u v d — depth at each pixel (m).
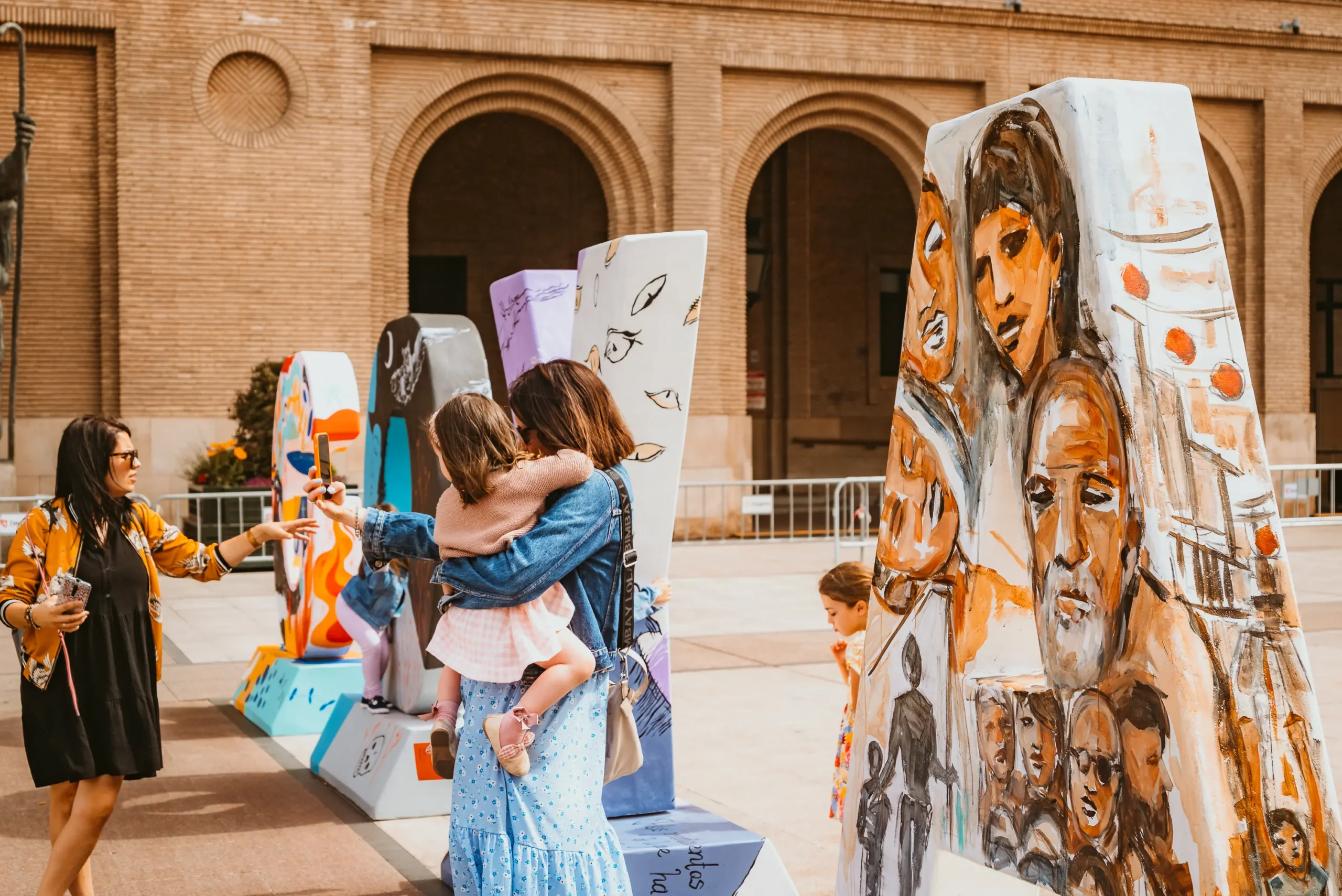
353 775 5.99
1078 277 2.74
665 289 4.50
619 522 3.29
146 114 17.66
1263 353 22.33
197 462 17.73
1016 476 2.98
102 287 17.72
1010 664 3.17
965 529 3.12
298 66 18.20
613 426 3.38
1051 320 2.85
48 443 17.67
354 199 18.44
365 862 5.04
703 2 19.69
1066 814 2.80
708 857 4.21
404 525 3.52
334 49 18.33
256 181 18.06
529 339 5.73
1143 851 2.61
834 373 26.75
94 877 4.88
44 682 3.93
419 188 24.28
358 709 6.39
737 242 20.27
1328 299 28.19
